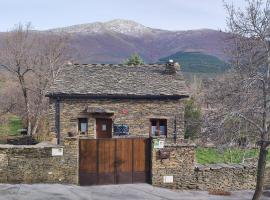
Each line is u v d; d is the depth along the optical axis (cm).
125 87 2945
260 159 1845
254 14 1758
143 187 2131
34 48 4788
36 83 4394
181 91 2939
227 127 1794
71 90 2872
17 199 1811
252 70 1762
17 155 2075
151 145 2178
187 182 2202
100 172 2142
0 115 4450
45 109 4106
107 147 2150
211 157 3094
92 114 2898
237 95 1759
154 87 2966
